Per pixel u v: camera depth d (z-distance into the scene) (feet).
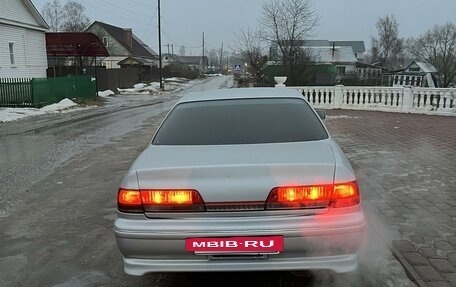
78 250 13.26
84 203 18.13
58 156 28.81
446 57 211.20
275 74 116.16
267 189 9.00
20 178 22.74
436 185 18.83
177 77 244.83
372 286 10.50
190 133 11.84
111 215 16.53
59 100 76.54
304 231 8.87
